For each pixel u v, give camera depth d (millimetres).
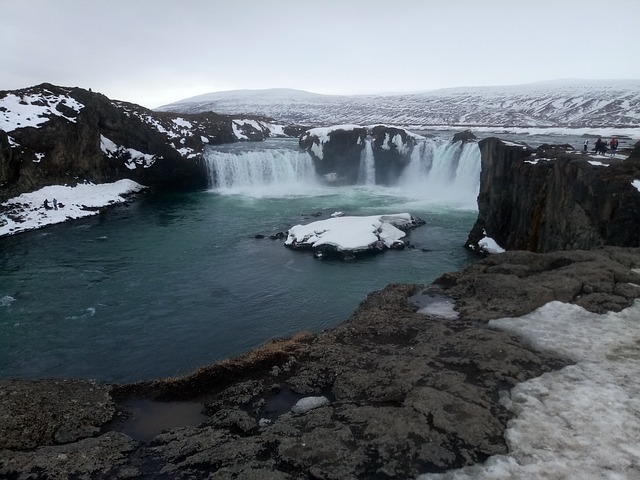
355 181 53156
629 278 11570
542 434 6184
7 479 5895
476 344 8852
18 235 30719
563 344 8820
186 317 18688
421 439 6242
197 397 8172
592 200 18141
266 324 17984
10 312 19172
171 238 29984
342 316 18531
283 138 83125
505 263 13414
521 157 25984
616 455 5680
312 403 7578
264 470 5738
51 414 7500
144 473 6012
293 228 29766
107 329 17750
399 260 25219
